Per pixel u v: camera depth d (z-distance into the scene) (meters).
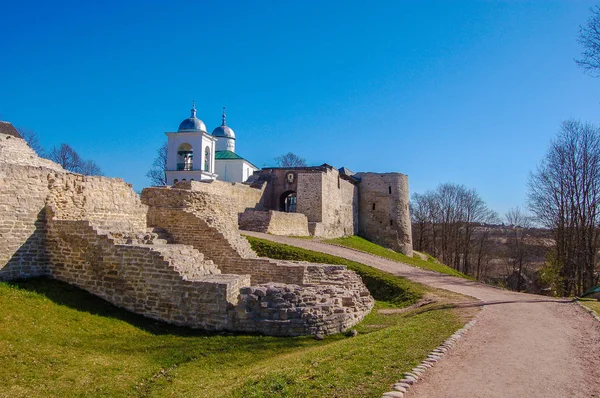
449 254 64.50
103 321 12.23
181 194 22.20
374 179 56.16
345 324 14.23
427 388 7.46
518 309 16.97
